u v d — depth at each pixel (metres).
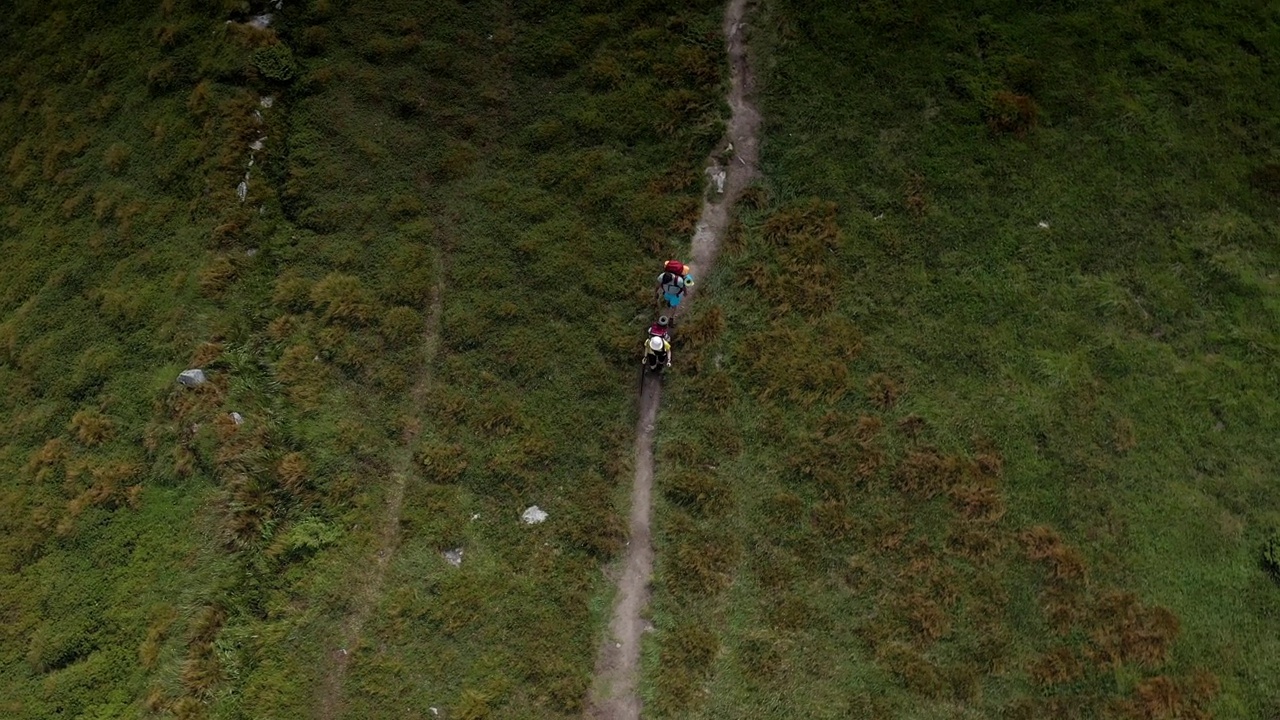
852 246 15.73
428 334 15.88
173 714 14.31
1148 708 13.95
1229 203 15.78
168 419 15.77
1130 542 14.61
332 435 15.39
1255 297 15.40
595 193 16.14
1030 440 15.03
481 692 14.48
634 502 15.09
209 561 15.02
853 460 15.00
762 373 15.34
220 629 14.77
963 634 14.44
